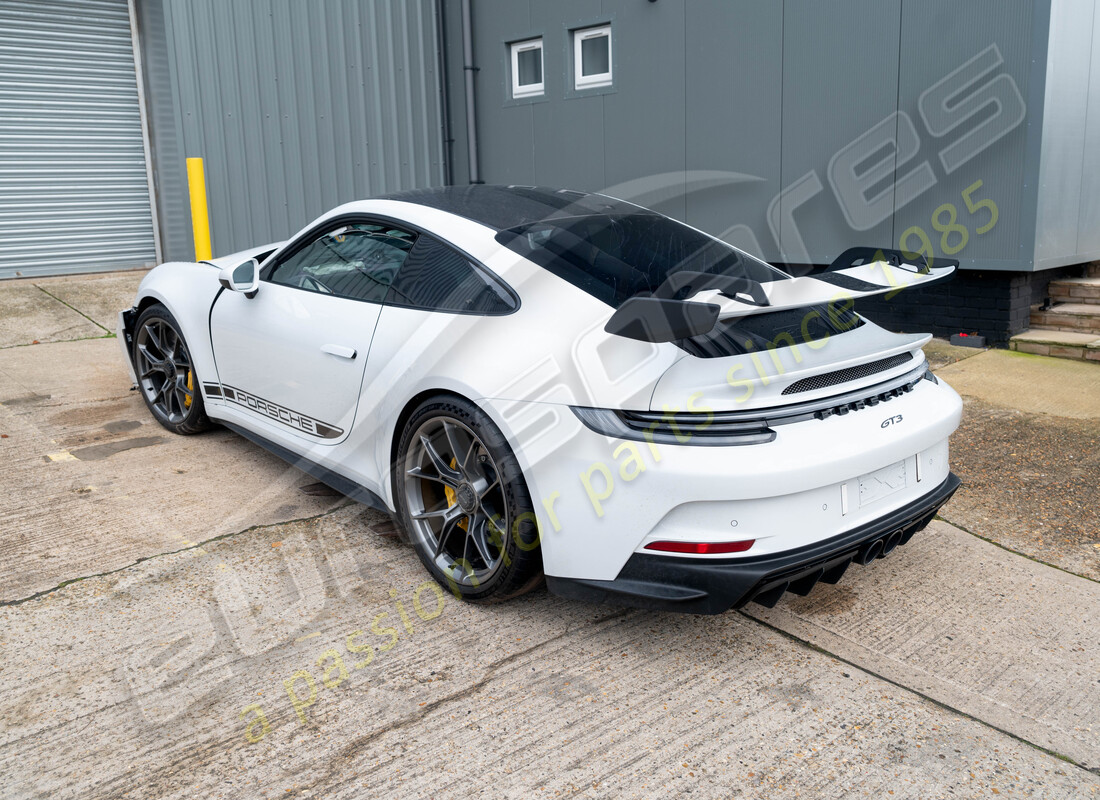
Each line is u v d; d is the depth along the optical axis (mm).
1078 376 5055
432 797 1809
